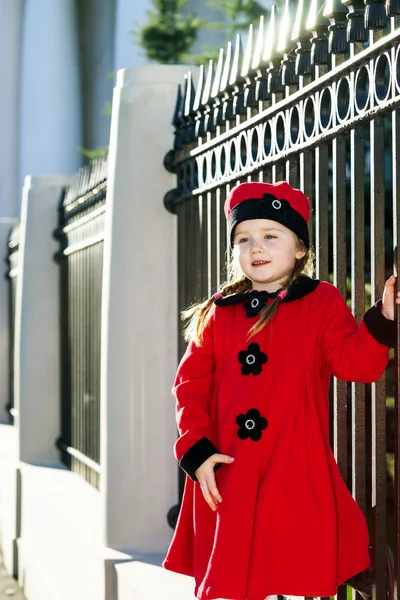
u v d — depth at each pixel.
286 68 3.23
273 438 2.63
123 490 4.50
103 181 5.66
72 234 6.67
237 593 2.54
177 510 4.45
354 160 2.73
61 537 5.21
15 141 28.58
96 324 5.85
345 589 2.98
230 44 3.90
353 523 2.63
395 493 2.51
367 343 2.47
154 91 4.57
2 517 7.29
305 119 3.08
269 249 2.69
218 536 2.61
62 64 28.91
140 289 4.53
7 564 6.90
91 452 5.99
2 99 28.52
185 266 4.43
